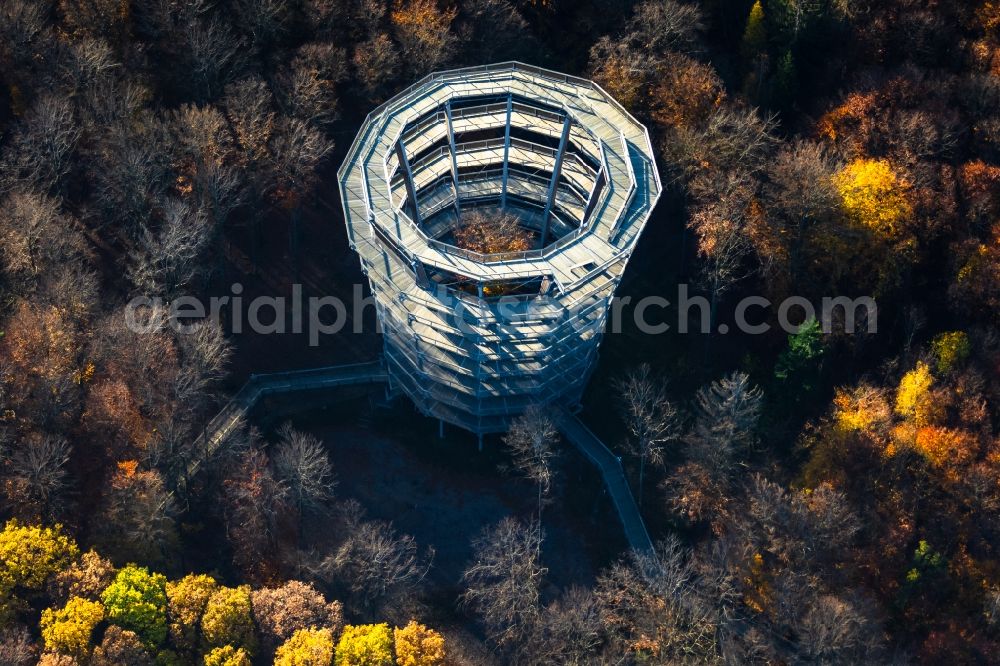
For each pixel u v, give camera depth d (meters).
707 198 192.75
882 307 194.62
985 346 189.25
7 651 164.75
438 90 198.75
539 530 182.75
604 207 185.00
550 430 179.50
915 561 175.00
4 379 178.25
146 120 194.50
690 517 183.00
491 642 180.12
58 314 182.75
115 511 174.25
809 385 185.62
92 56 195.00
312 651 166.88
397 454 192.50
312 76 197.25
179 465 182.50
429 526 188.00
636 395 186.88
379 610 178.62
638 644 171.88
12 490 174.62
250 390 194.12
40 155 190.62
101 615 168.50
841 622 166.62
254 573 181.62
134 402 183.00
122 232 198.00
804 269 194.12
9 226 184.75
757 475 178.50
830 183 189.38
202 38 197.00
